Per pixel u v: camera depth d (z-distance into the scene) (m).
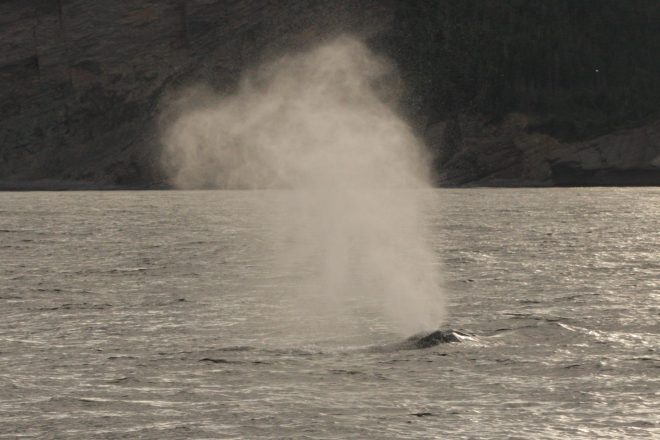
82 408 88.50
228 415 86.00
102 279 193.00
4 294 169.12
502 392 93.31
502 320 135.12
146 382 98.38
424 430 81.31
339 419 84.56
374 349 114.62
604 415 85.31
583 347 112.88
